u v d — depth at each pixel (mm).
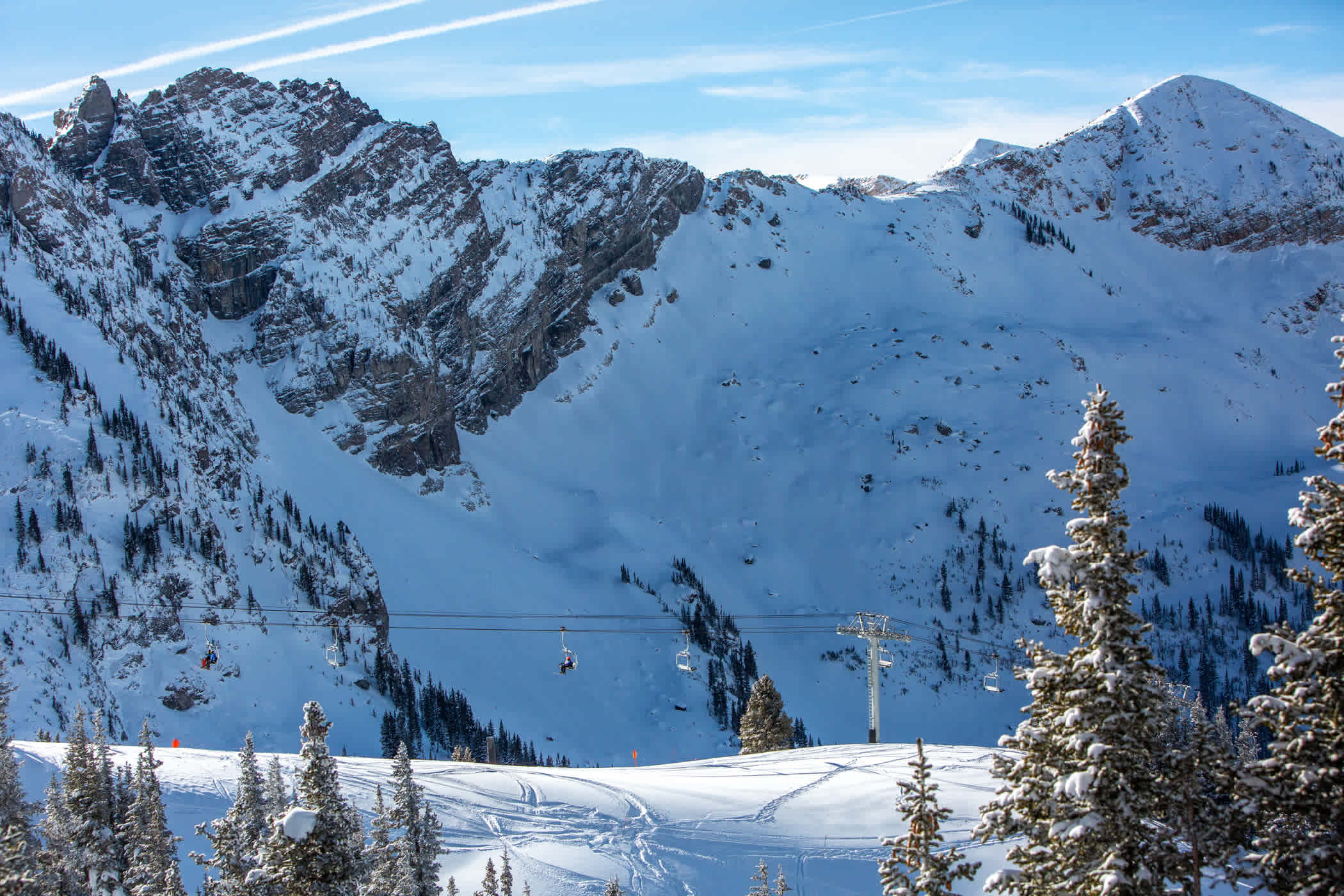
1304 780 19219
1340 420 20859
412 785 43188
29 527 131250
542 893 51719
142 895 42312
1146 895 19062
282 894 29938
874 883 53344
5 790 42469
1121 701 19531
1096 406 20594
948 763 70562
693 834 59406
